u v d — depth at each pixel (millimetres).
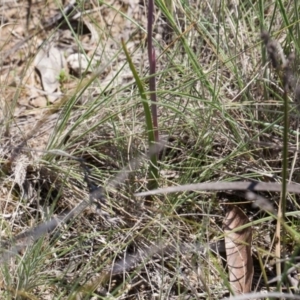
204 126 2973
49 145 3064
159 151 2863
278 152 2953
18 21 3883
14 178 3025
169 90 2943
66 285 2543
